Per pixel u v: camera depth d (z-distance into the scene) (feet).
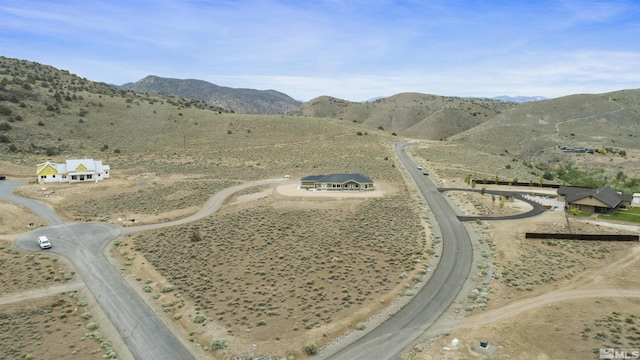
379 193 281.13
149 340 121.08
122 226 228.63
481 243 197.98
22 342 118.42
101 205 264.93
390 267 167.73
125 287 156.97
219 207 262.26
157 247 194.70
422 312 132.98
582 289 148.36
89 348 116.16
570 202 250.57
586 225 222.48
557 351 108.27
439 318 129.18
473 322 126.31
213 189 302.04
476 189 307.17
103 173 329.11
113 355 111.75
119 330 127.24
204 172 362.12
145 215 245.65
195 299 143.02
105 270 172.76
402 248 187.73
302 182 297.53
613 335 115.24
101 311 139.23
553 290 148.05
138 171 361.30
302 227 212.84
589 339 113.19
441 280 157.38
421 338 117.80
